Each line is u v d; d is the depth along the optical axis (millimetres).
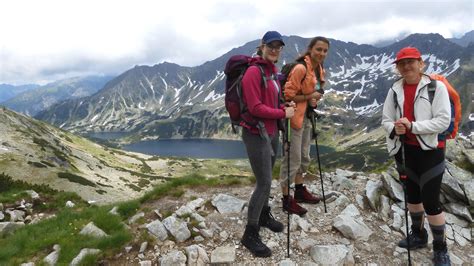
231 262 2439
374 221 3051
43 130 54531
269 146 2393
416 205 2529
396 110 2385
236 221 3000
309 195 3287
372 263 2445
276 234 2742
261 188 2439
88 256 2570
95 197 28328
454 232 2908
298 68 2707
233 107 2340
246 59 2324
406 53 2199
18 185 16422
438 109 2164
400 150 2404
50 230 3498
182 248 2656
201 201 3439
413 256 2531
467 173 3355
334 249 2488
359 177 4035
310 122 3066
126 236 2789
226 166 69625
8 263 2746
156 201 3678
